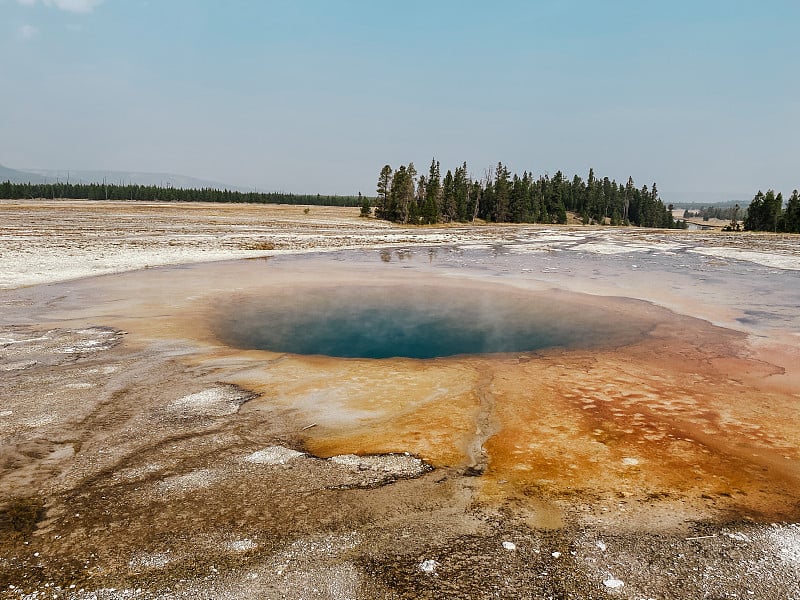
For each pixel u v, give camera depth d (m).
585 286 24.03
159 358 11.90
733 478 6.79
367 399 9.61
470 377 11.03
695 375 11.20
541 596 4.68
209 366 11.41
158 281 23.27
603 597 4.68
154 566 5.01
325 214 105.94
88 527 5.60
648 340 14.36
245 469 6.89
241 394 9.73
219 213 93.94
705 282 25.41
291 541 5.41
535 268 31.06
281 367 11.53
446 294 21.89
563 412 9.06
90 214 75.56
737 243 54.31
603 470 6.98
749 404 9.45
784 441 7.91
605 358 12.59
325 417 8.72
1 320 15.21
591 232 75.81
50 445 7.47
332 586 4.77
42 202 117.06
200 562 5.07
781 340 14.23
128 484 6.46
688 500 6.26
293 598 4.62
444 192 95.06
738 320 16.84
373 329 15.66
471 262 34.22
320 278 25.64
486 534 5.57
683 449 7.61
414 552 5.26
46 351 12.17
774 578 4.93
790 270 30.61
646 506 6.13
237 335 14.45
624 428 8.38
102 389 9.78
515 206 103.50
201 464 7.00
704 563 5.14
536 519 5.85
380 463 7.11
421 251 41.88
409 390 10.15
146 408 8.92
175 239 43.19
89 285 21.70
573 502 6.20
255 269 28.44
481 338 14.66
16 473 6.68
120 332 14.12
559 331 15.46
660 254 41.16
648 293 22.11
